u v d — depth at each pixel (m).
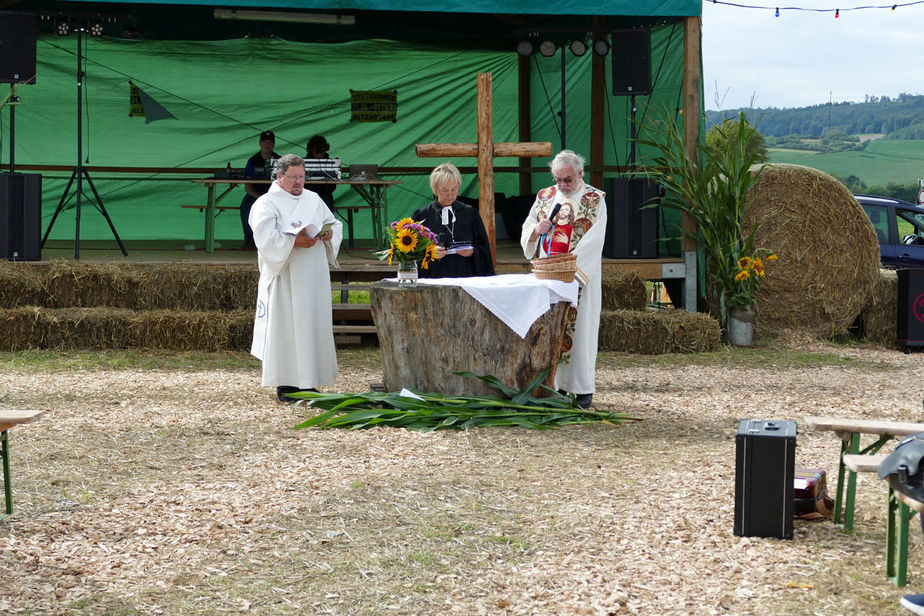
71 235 14.27
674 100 11.36
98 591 3.67
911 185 72.31
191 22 12.37
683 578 3.79
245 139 14.65
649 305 12.73
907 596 3.50
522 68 14.84
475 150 9.40
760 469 4.22
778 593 3.65
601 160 12.80
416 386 6.75
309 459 5.51
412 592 3.70
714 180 11.05
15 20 10.13
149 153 14.40
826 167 84.50
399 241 6.63
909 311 10.60
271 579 3.81
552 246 7.04
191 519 4.46
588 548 4.12
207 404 7.04
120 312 9.57
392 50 14.79
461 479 5.14
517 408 6.56
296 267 6.95
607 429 6.41
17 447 5.69
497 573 3.88
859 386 8.42
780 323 11.13
